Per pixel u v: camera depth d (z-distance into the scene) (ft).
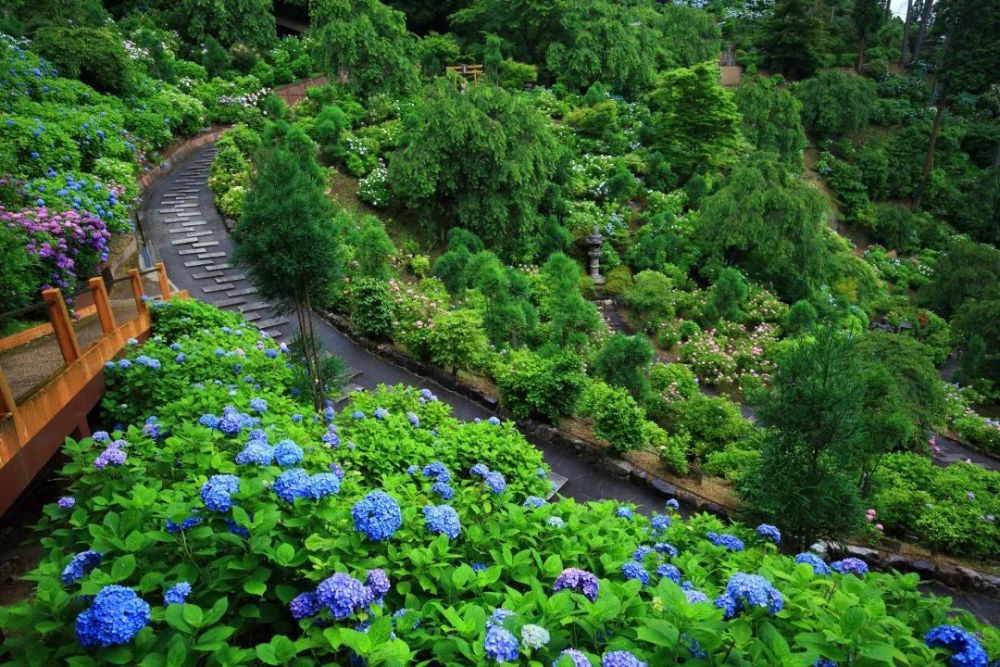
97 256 24.47
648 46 95.96
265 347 22.80
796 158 93.20
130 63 51.16
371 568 7.06
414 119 53.16
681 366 35.14
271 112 61.11
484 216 51.31
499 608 6.78
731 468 24.45
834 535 16.62
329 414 16.19
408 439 14.06
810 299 60.18
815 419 15.17
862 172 101.91
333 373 19.80
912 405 30.48
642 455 25.53
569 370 26.03
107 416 15.62
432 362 30.12
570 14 92.17
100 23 61.21
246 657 5.64
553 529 9.04
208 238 38.81
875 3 124.16
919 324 68.85
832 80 107.86
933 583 21.21
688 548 10.96
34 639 6.26
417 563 7.23
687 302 54.70
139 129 47.55
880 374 23.50
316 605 6.12
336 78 67.82
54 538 8.77
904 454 28.78
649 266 58.29
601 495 22.71
